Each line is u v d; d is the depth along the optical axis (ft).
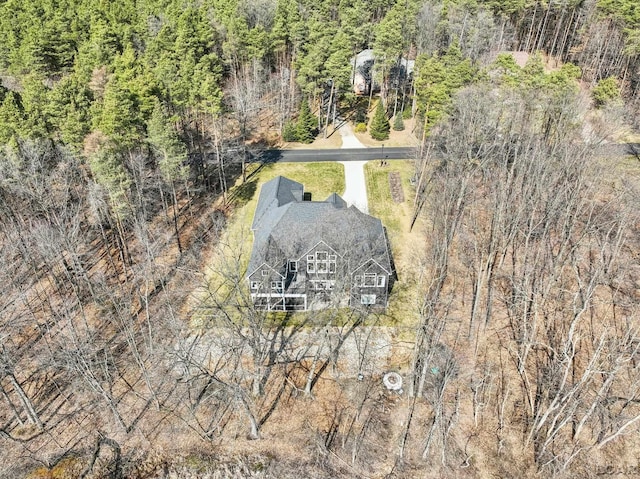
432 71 209.56
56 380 143.43
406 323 156.56
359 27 274.16
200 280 174.50
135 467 123.34
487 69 218.18
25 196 165.48
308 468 121.39
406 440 126.00
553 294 158.71
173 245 192.44
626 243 171.63
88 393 139.03
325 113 285.64
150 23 265.75
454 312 158.51
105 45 224.94
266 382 139.95
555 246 173.58
